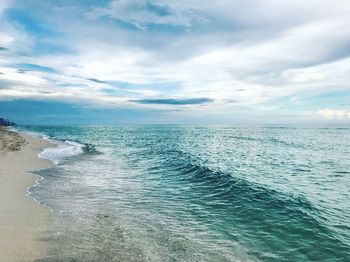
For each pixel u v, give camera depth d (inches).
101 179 788.6
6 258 307.3
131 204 548.1
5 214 441.1
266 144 2632.9
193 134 5098.4
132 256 326.6
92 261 310.5
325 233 416.2
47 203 518.3
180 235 397.1
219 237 393.7
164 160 1267.2
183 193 650.2
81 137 3506.4
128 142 2664.9
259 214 498.0
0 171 754.2
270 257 338.3
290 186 800.9
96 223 428.8
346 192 746.2
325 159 1536.7
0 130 2262.6
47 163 990.4
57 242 354.0
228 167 1135.6
